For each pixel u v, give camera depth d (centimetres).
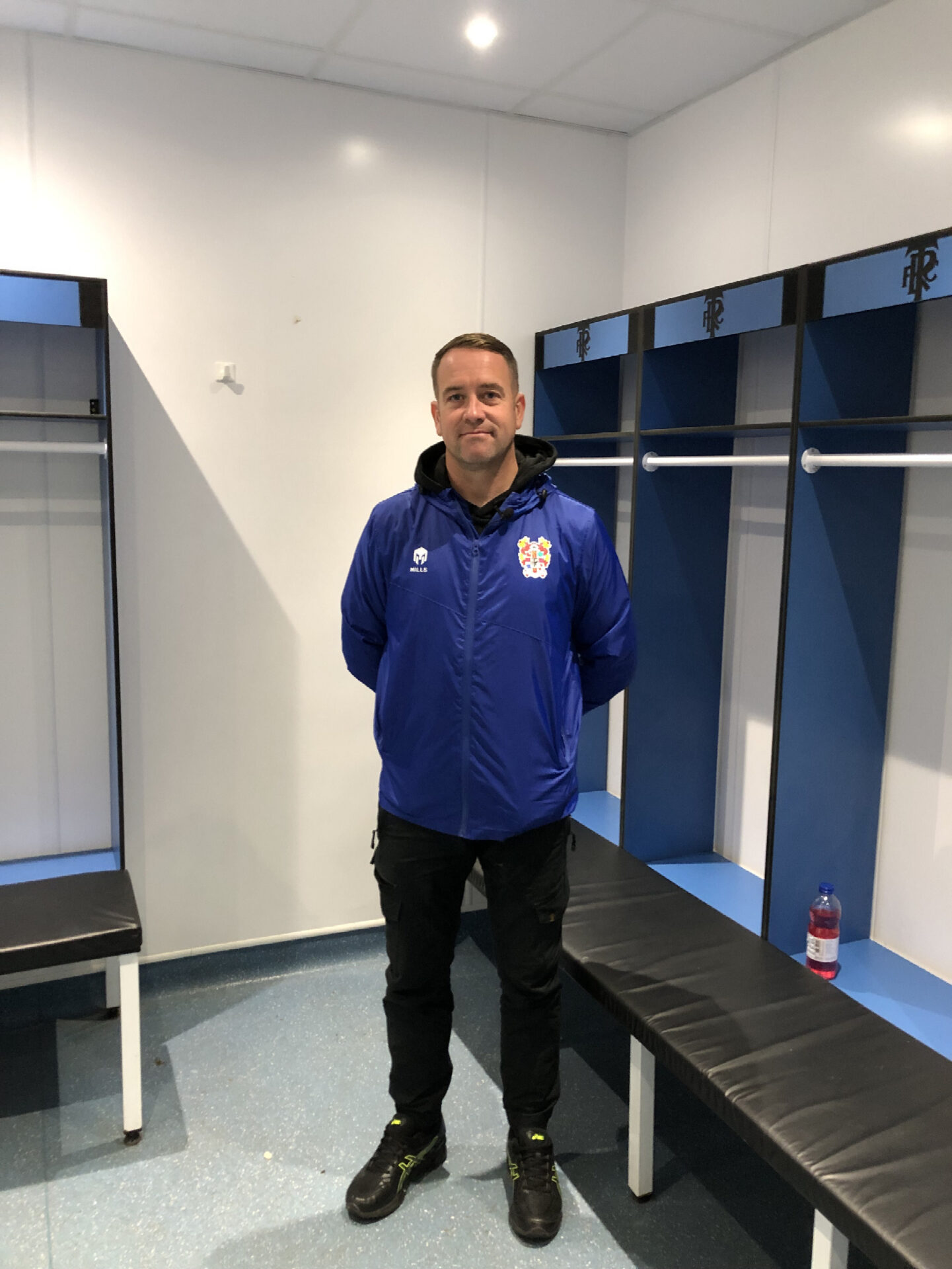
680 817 314
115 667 263
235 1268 199
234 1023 289
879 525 242
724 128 291
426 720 197
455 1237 207
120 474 283
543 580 194
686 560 300
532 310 332
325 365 304
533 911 202
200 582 296
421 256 312
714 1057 185
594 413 344
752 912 276
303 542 308
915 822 248
